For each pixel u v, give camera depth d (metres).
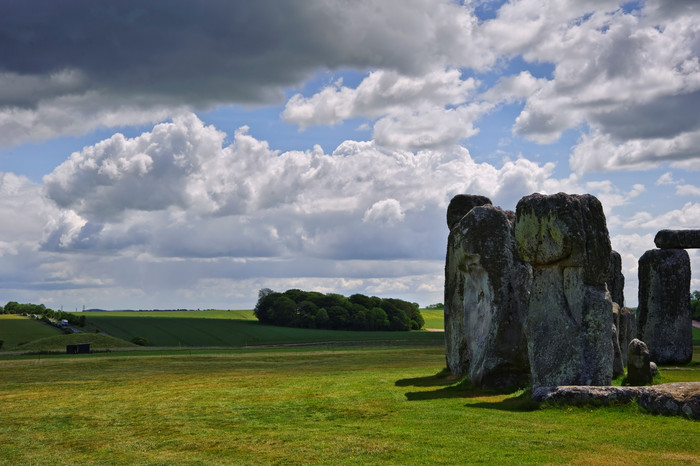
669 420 14.70
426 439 14.27
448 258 29.28
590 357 18.98
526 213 19.95
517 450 12.80
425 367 36.44
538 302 19.89
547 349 19.44
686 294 36.41
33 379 35.62
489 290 24.31
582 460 11.86
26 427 18.88
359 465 12.49
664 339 36.50
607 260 19.45
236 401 22.06
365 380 27.48
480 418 16.30
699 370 29.62
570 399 16.77
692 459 11.66
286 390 24.67
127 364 46.19
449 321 29.00
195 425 17.88
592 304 19.14
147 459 14.24
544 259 19.69
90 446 15.97
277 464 13.06
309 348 70.38
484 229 24.98
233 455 14.10
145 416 19.83
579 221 19.30
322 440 14.91
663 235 37.47
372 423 16.72
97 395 26.16
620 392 16.34
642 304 37.69
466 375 26.41
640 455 12.04
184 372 38.50
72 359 52.16
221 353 61.09
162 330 112.12
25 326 100.31
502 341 23.52
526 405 17.48
